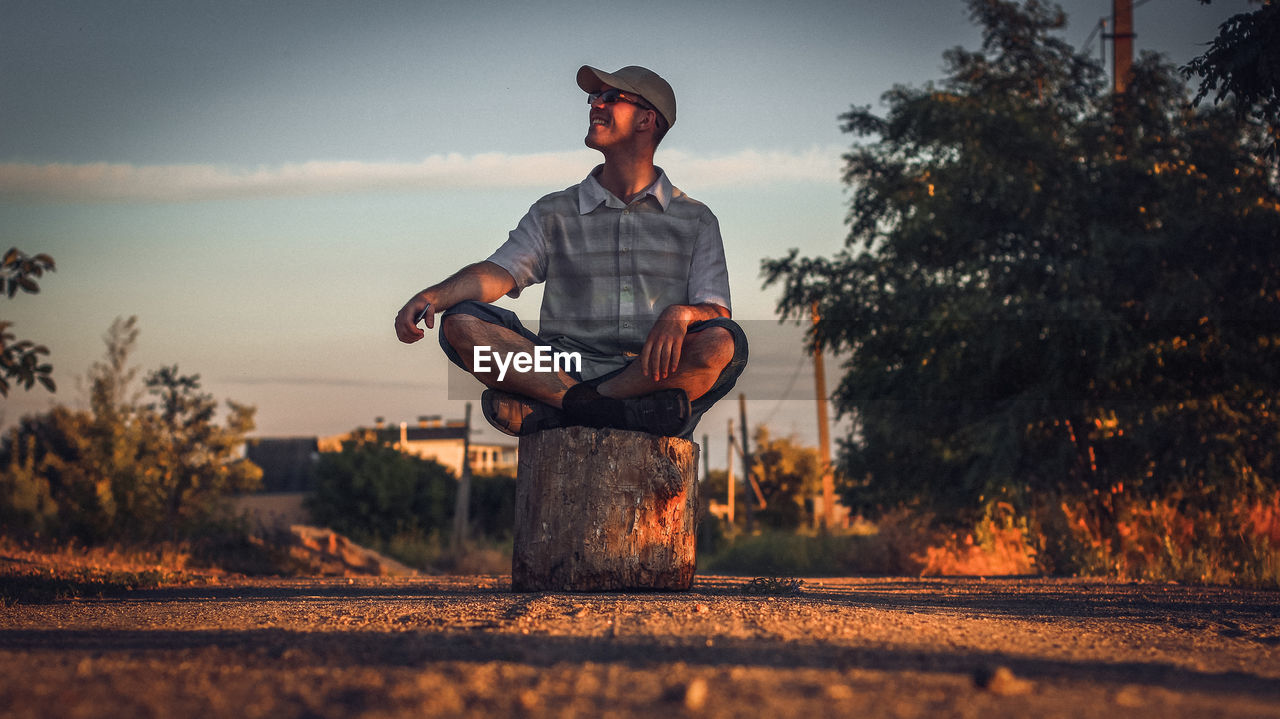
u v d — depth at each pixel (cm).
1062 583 781
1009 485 1265
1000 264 1375
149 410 1616
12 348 737
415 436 5797
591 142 509
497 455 6028
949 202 1445
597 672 216
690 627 303
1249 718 180
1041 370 1370
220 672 218
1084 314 1247
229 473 1694
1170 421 1295
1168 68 1549
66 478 1501
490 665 227
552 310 517
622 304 509
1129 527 1133
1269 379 1259
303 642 273
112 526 1426
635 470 482
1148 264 1275
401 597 490
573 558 481
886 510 1648
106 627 336
